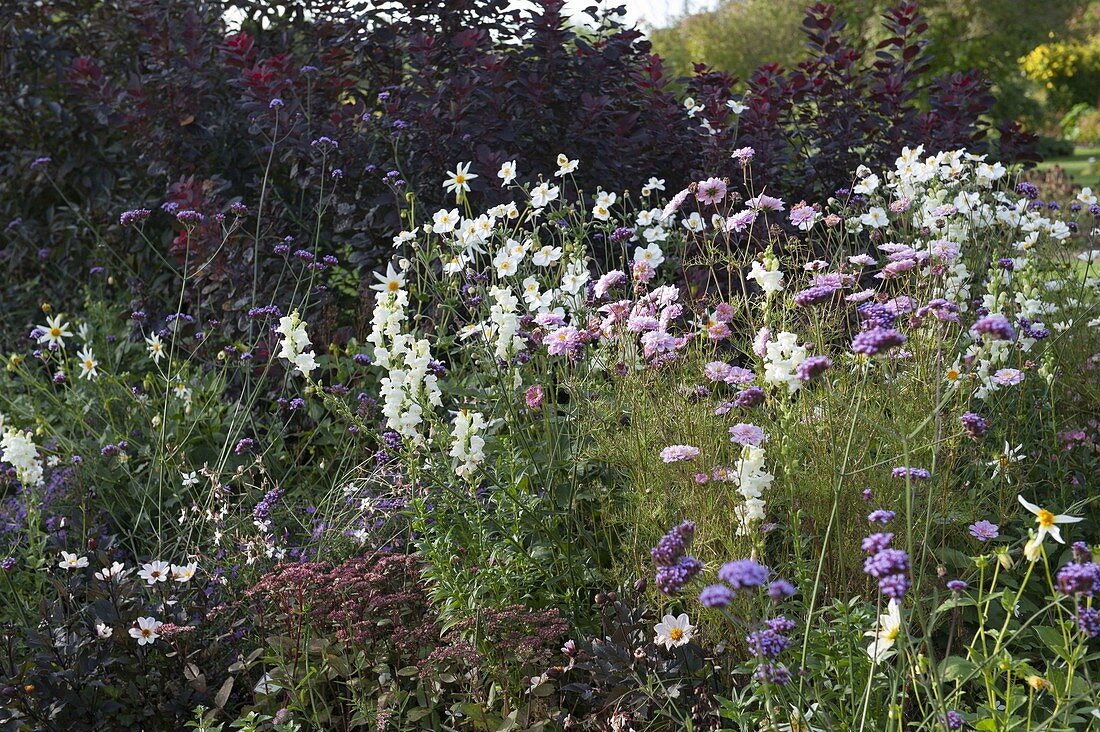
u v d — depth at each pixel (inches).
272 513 146.9
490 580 116.7
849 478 111.6
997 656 84.9
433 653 106.4
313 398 174.4
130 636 117.0
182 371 179.9
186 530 153.6
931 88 227.1
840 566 106.6
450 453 118.3
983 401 136.6
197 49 225.0
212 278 198.4
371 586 116.5
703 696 100.0
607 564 128.8
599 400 127.6
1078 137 1203.2
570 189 201.3
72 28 273.6
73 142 254.2
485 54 214.2
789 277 149.2
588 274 147.3
